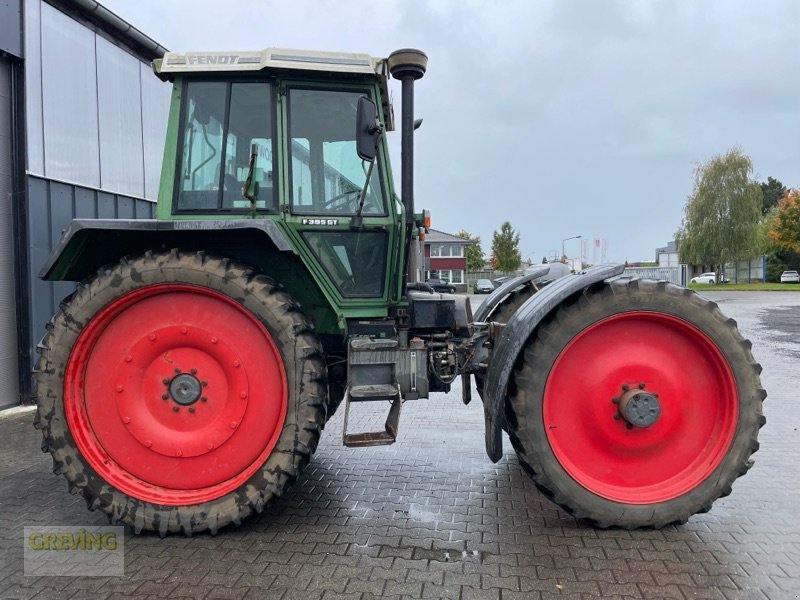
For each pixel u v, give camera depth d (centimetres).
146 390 322
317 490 376
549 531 314
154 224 315
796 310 1778
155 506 312
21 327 584
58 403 313
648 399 309
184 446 319
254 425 319
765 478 396
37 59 587
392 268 375
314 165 361
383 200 369
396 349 347
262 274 322
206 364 322
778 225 3591
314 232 364
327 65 348
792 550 292
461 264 5156
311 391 313
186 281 313
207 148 357
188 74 354
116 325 321
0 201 564
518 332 308
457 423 539
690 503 312
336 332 375
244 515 311
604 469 323
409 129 349
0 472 415
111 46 714
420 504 353
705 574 269
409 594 254
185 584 264
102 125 696
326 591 257
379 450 459
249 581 266
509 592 254
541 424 311
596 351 324
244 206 357
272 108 354
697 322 312
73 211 646
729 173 3638
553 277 464
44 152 597
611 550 293
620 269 313
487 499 360
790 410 585
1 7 542
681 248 3881
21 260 579
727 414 318
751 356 314
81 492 313
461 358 384
